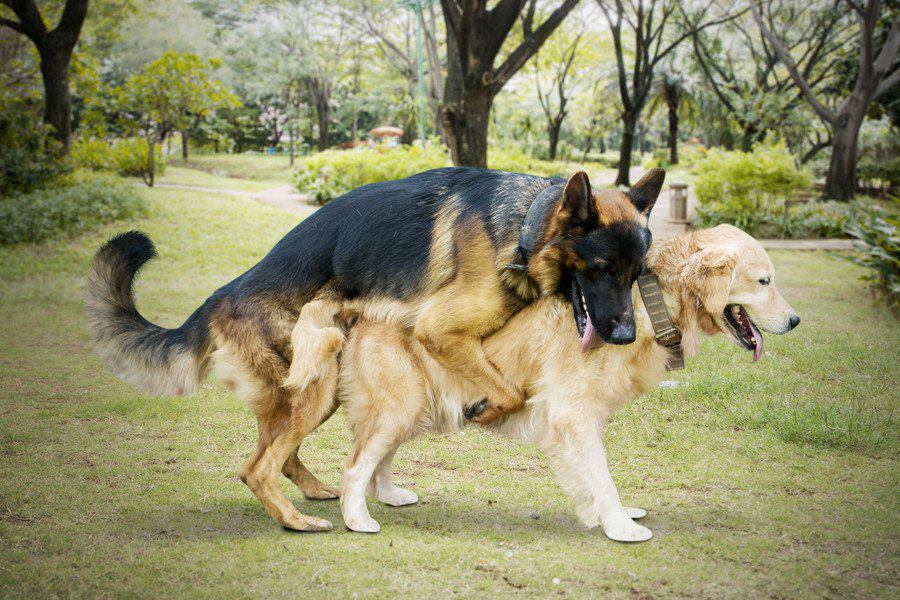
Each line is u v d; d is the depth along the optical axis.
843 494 4.58
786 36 34.12
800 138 35.72
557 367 4.07
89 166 26.36
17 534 3.97
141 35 42.16
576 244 3.74
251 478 4.18
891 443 5.41
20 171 18.77
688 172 39.25
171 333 4.45
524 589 3.43
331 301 4.22
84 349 8.68
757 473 4.97
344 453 5.56
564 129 66.12
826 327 9.23
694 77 45.59
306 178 24.02
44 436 5.71
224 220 16.95
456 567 3.66
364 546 3.92
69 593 3.33
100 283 4.48
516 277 3.98
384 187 4.36
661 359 4.19
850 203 21.41
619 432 5.86
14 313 10.41
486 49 12.90
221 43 46.09
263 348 4.14
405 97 48.94
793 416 5.81
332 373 4.19
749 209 19.50
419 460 5.44
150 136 23.67
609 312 3.71
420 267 4.11
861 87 24.14
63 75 21.25
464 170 4.31
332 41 47.16
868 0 22.91
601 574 3.58
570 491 4.08
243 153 54.09
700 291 4.08
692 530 4.12
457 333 4.04
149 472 5.05
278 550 3.85
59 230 15.40
